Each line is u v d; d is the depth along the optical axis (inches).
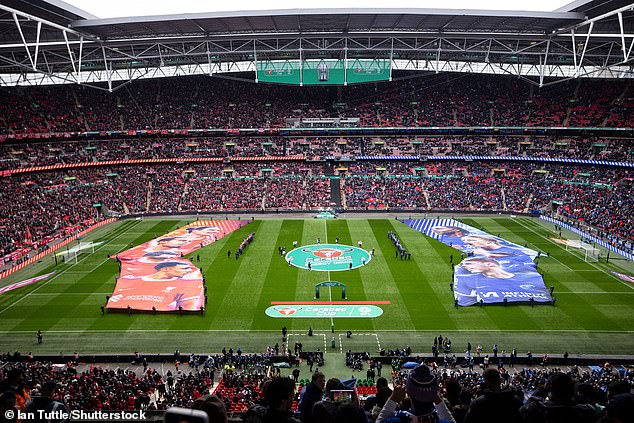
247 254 3390.7
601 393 566.3
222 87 5787.4
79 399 1363.2
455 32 4360.2
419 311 2472.9
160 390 1631.4
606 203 4202.8
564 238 3730.3
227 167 5231.3
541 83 4505.4
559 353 2054.6
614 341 2158.0
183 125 5418.3
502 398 385.7
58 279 2935.5
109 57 4672.7
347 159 5290.4
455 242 3636.8
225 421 284.7
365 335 2229.3
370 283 2842.0
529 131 5329.7
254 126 5457.7
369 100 5757.9
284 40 4690.0
